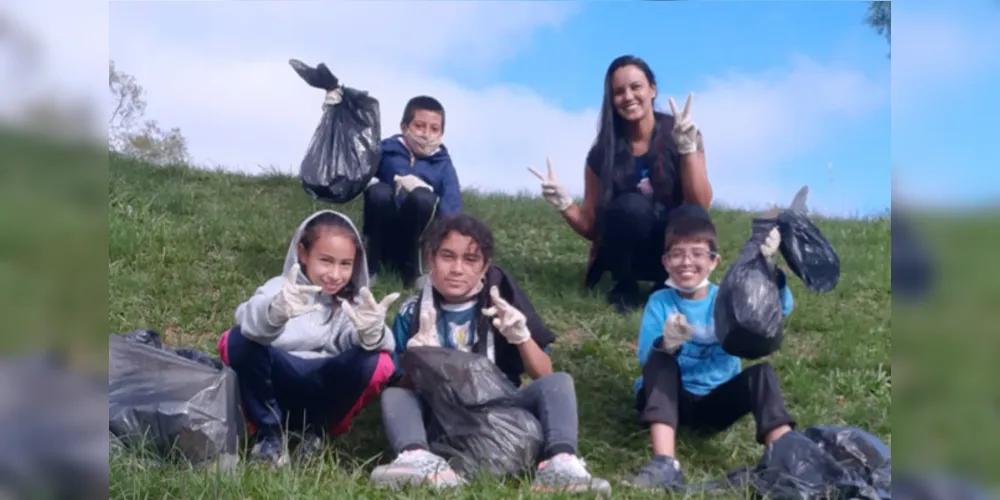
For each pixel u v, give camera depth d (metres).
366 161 4.49
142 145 5.18
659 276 4.82
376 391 3.59
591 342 4.50
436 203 4.51
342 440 3.68
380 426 3.84
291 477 3.12
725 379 3.85
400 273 4.63
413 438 3.29
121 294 4.39
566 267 5.16
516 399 3.46
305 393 3.57
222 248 4.89
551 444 3.28
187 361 3.38
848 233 5.47
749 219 5.23
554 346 4.50
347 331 3.65
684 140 4.57
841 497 3.18
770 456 3.38
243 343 3.46
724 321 3.61
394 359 3.66
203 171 5.30
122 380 3.30
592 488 3.17
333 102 4.53
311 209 5.19
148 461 3.15
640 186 4.72
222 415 3.30
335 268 3.66
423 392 3.42
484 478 3.20
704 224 3.91
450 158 4.77
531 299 4.78
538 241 5.35
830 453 3.46
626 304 4.81
